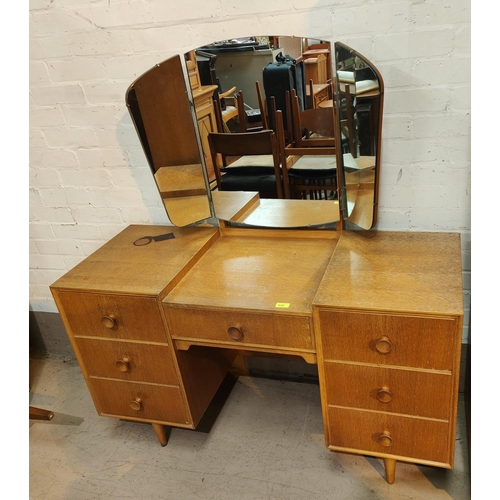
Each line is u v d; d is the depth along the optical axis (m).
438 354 1.31
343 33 1.48
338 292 1.38
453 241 1.59
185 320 1.55
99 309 1.64
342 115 1.51
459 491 1.61
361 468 1.74
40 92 1.87
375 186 1.51
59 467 1.92
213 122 1.67
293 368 2.15
